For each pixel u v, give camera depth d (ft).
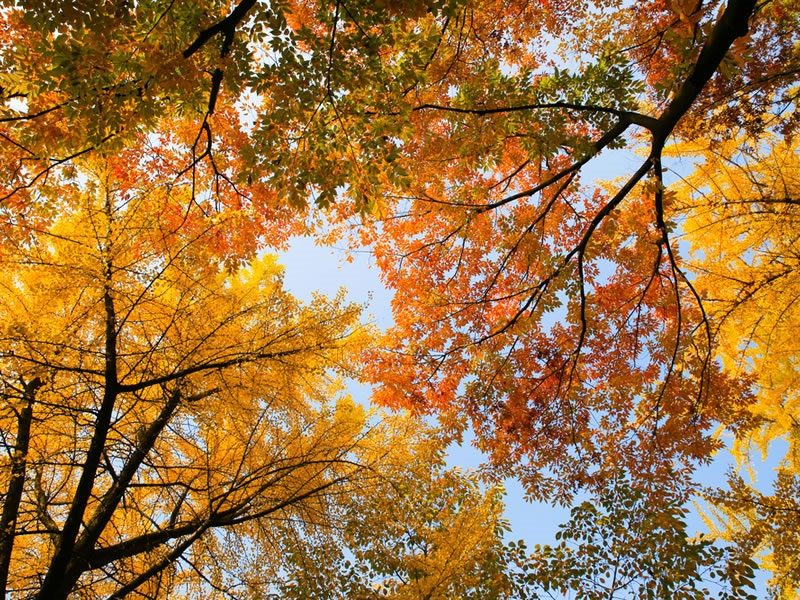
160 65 9.48
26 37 11.68
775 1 18.30
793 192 20.67
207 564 16.80
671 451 18.45
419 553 20.20
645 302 19.53
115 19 8.93
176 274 15.53
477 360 20.20
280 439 19.25
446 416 19.70
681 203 22.65
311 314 17.97
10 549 13.87
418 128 16.57
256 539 18.88
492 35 20.57
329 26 10.01
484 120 15.14
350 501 18.75
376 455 20.31
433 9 9.60
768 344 22.27
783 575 20.39
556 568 18.21
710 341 18.65
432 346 20.30
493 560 19.15
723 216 21.76
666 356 19.44
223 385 16.94
